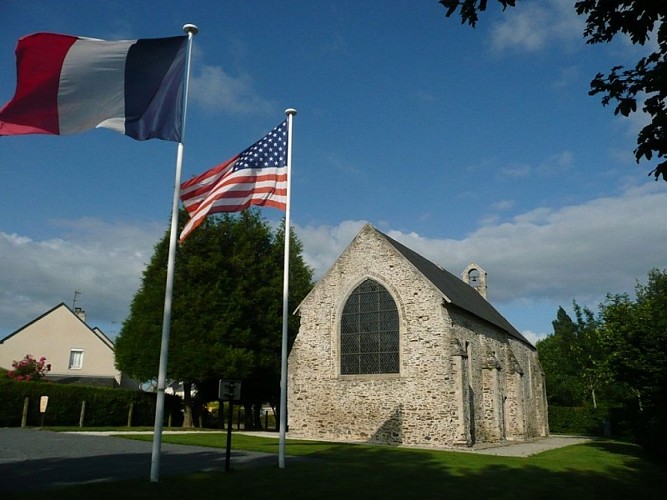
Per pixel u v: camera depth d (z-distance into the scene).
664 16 8.56
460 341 29.31
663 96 8.81
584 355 61.88
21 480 11.00
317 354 31.52
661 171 8.94
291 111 16.58
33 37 11.39
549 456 22.88
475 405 30.42
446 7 8.50
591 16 8.99
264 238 39.22
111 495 9.54
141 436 23.12
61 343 47.19
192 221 15.02
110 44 12.17
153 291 34.31
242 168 15.79
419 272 29.36
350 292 31.31
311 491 11.02
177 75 12.93
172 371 32.81
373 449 21.72
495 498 11.48
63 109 11.48
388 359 29.48
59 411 30.75
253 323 36.78
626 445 31.58
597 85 9.43
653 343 23.86
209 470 13.38
